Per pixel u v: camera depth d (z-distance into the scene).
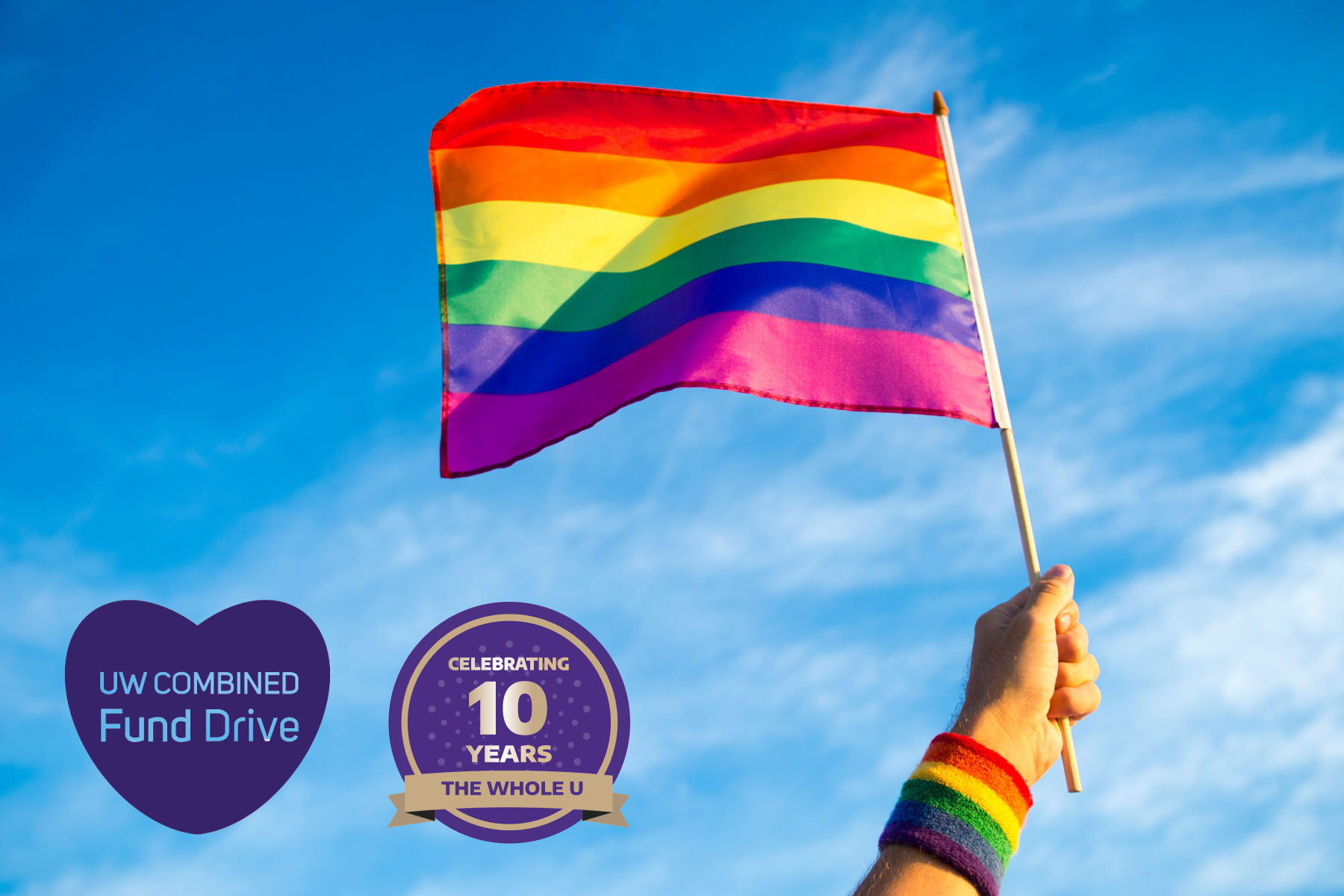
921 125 5.63
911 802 2.10
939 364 5.00
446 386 5.33
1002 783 2.13
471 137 5.74
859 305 5.15
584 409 5.20
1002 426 4.82
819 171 5.57
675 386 4.95
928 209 5.42
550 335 5.41
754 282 5.24
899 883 1.95
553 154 5.74
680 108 5.81
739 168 5.68
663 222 5.64
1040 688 2.48
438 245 5.59
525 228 5.61
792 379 4.97
